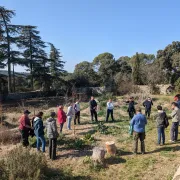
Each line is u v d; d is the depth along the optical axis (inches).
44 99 1461.6
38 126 370.3
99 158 335.0
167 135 475.2
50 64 1909.4
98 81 1978.3
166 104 919.7
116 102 936.9
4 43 1525.6
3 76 1561.3
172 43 1551.4
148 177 292.5
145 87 1444.4
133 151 377.4
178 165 320.8
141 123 362.0
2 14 1453.0
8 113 867.4
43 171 302.4
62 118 507.2
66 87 1750.7
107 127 537.3
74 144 415.2
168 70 1555.1
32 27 1654.8
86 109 841.5
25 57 1688.0
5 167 287.9
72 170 320.2
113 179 292.8
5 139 449.7
